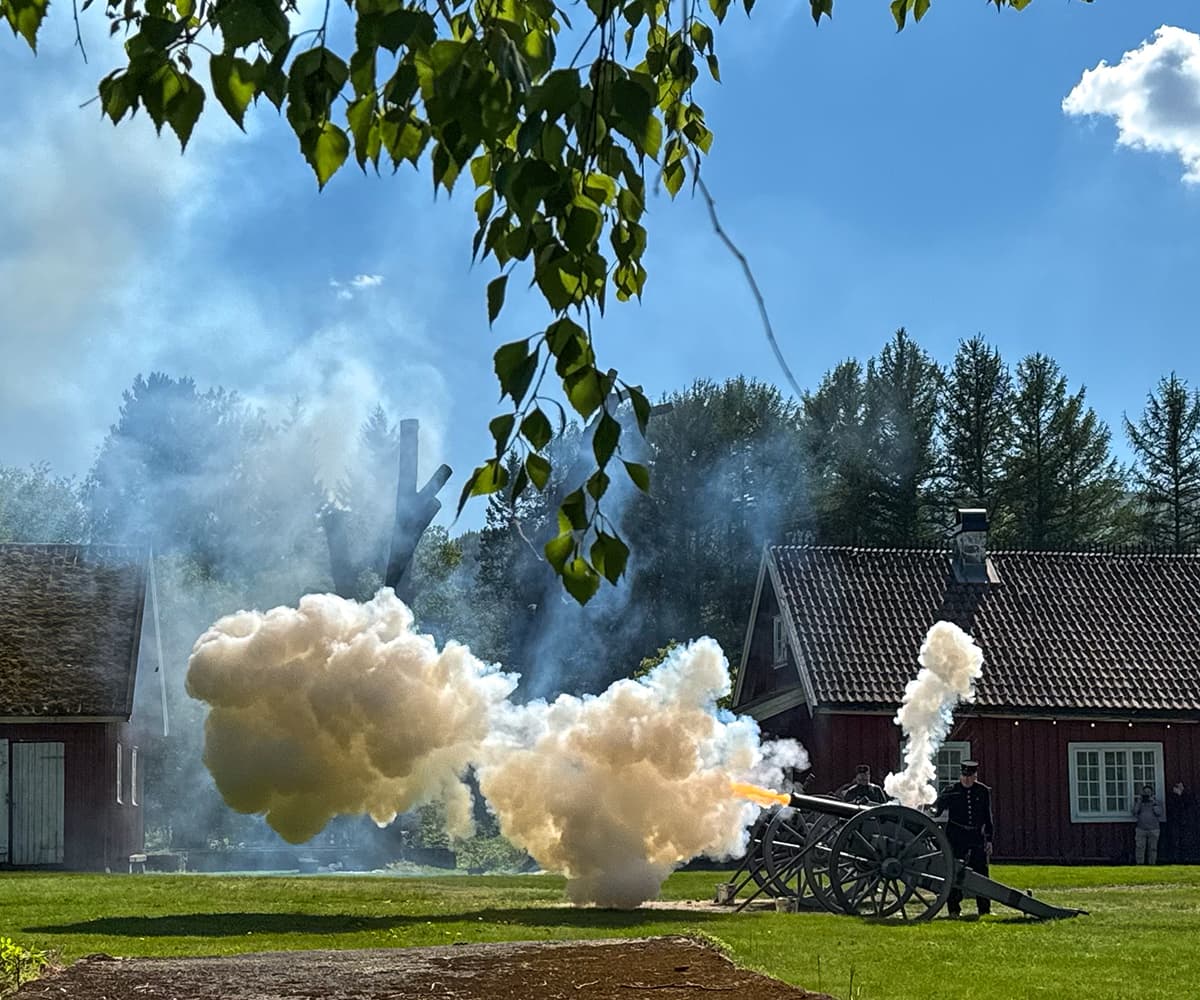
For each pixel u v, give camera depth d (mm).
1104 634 38812
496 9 4523
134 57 3939
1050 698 36469
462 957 12562
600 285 4055
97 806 32281
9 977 11336
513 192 3783
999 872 28469
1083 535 71500
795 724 38438
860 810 19297
